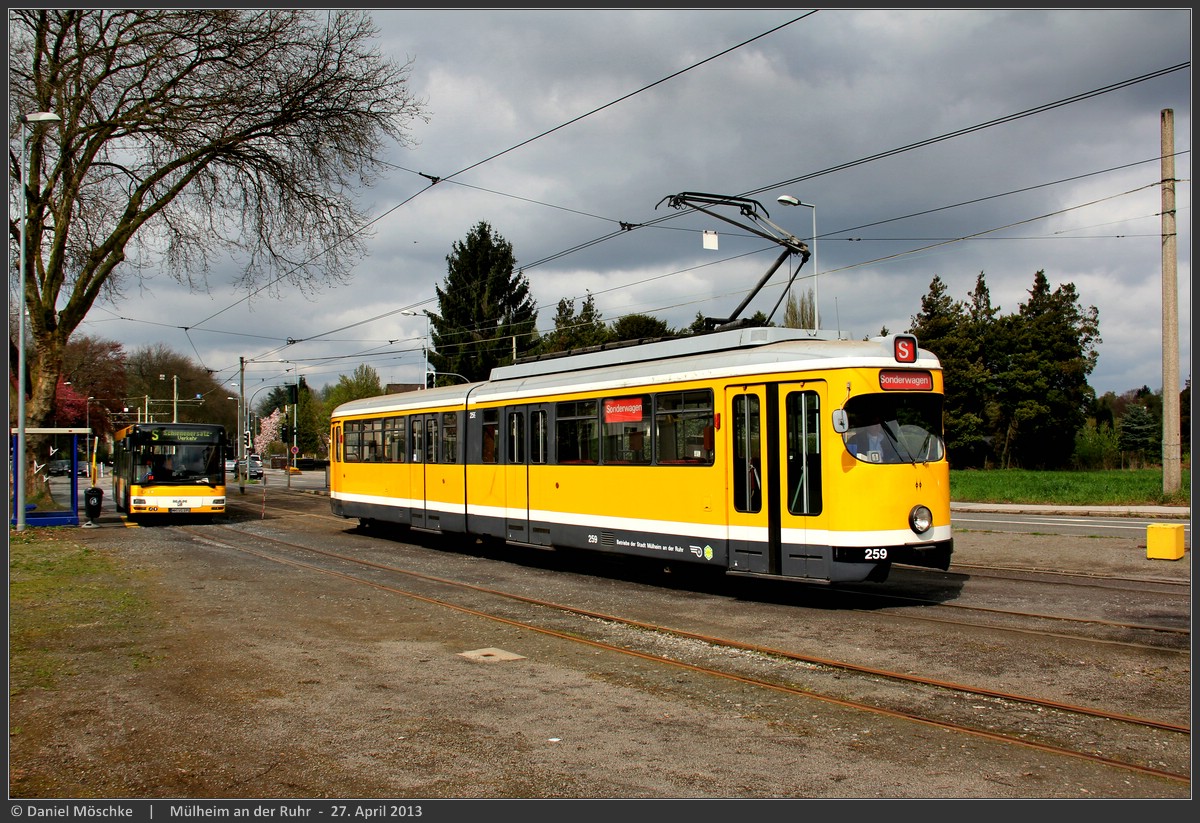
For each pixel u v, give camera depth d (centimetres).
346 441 2269
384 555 1792
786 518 1125
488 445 1681
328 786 541
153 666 844
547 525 1514
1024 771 567
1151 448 7025
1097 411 8006
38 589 1325
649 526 1306
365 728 654
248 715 688
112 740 630
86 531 2417
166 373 9544
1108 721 664
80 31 2434
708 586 1342
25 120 2298
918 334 6400
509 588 1341
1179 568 1353
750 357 1179
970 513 2716
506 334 6912
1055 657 845
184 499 2655
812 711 700
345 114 2617
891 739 631
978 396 6294
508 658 878
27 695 743
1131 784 545
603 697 738
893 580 1345
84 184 2631
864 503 1081
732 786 539
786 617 1075
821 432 1106
